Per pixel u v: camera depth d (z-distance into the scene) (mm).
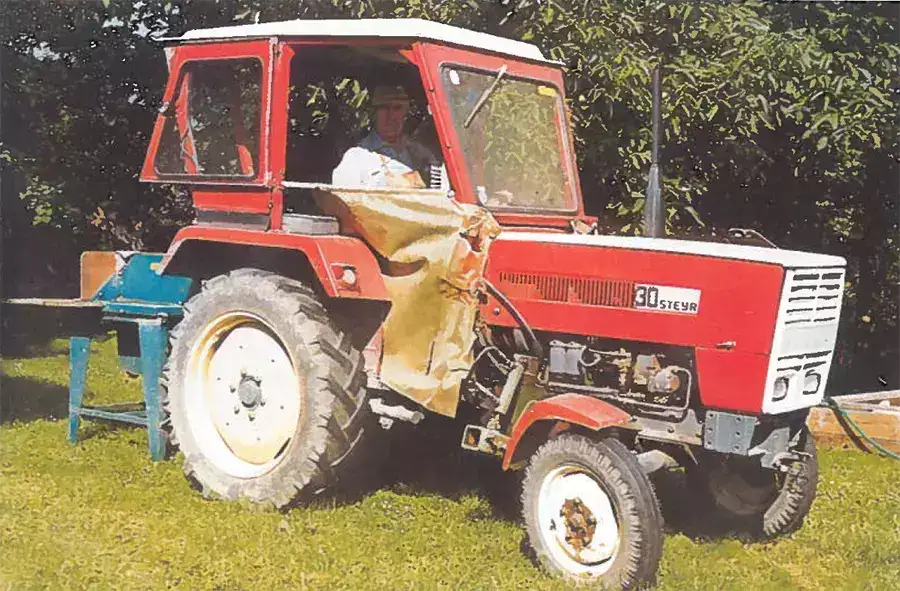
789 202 9484
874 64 8711
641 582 4297
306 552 4766
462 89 5281
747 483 5266
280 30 5469
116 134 13062
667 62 8039
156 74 12742
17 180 12781
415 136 6262
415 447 6457
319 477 5359
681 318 4520
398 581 4473
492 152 5336
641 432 4684
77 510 5344
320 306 5457
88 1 12172
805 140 8641
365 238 5324
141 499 5543
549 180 5641
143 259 6637
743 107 7773
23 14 12461
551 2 7531
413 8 7703
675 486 5910
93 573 4469
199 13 10859
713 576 4582
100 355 10664
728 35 8062
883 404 8164
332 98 6523
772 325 4336
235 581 4402
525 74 5652
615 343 4754
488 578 4516
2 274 13094
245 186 5590
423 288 5180
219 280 5773
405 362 5250
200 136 5820
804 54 7961
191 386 5840
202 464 5730
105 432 7051
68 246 13359
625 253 4664
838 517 5602
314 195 5629
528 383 4973
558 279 4828
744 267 4391
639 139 7750
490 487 5953
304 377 5320
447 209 5109
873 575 4715
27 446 6648
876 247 10156
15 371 9523
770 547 5125
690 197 7840
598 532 4434
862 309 10453
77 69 12852
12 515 5234
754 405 4371
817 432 7543
